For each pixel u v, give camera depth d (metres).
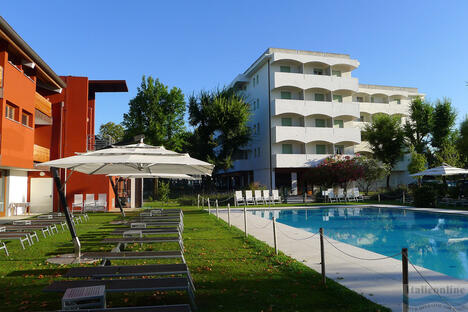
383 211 20.58
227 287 5.50
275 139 34.66
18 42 16.12
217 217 16.38
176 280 4.67
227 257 7.69
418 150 37.09
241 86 44.66
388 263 7.09
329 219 17.80
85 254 6.34
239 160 40.53
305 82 36.34
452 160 28.25
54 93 23.00
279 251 8.26
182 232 11.51
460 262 7.95
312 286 5.47
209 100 33.88
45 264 7.25
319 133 35.91
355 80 38.03
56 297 5.16
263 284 5.62
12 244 9.86
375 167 32.69
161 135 33.56
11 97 16.50
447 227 14.09
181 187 41.56
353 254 8.03
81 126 22.88
